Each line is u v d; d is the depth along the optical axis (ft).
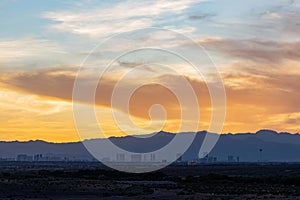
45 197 225.76
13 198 216.95
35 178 344.49
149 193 252.21
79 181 325.42
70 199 218.38
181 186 310.86
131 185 308.19
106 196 234.79
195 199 220.23
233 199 220.02
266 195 246.88
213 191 268.82
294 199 223.30
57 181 312.29
